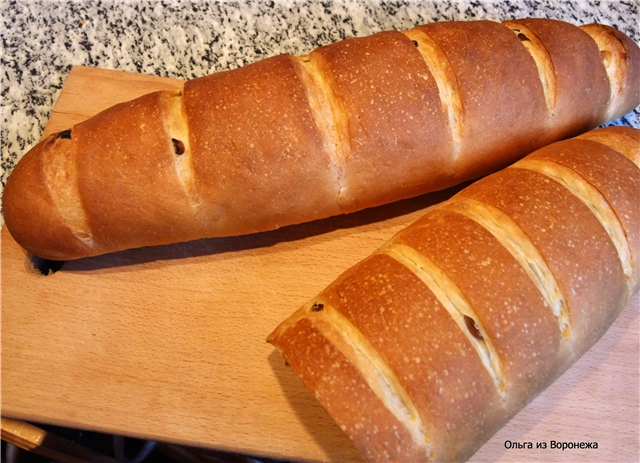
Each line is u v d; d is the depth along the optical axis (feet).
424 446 0.79
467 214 0.92
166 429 0.91
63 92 1.18
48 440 1.00
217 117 0.95
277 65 1.00
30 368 0.94
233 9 1.40
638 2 1.41
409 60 1.00
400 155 0.99
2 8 1.36
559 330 0.86
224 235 1.02
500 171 1.01
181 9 1.39
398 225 1.09
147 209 0.95
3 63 1.28
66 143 0.98
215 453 1.09
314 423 0.91
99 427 0.91
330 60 1.01
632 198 0.93
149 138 0.95
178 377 0.94
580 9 1.40
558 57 1.05
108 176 0.93
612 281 0.90
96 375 0.94
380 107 0.97
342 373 0.79
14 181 0.96
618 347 0.98
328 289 0.89
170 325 0.98
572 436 0.92
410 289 0.83
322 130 0.97
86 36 1.33
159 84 1.21
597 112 1.10
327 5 1.41
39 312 0.98
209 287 1.02
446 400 0.79
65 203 0.95
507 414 0.85
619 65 1.11
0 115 1.22
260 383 0.94
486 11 1.40
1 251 1.03
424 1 1.41
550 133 1.07
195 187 0.95
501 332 0.83
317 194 0.99
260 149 0.94
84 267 1.02
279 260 1.04
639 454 0.91
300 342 0.83
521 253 0.88
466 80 1.01
